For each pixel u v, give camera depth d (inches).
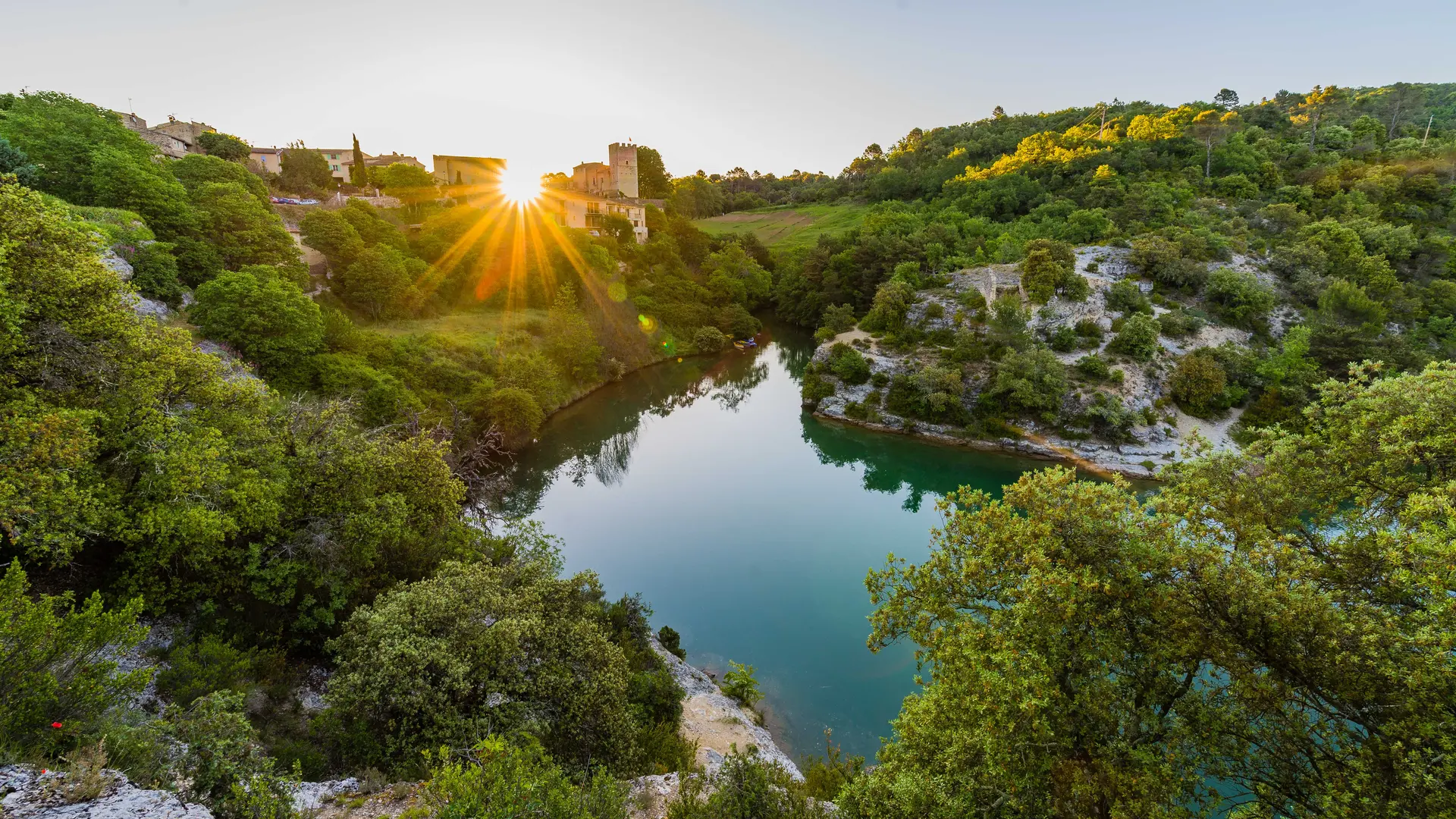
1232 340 2306.8
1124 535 465.7
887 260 3577.8
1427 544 398.0
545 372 2290.8
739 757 508.4
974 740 446.9
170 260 1378.0
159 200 1551.4
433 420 1640.0
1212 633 416.2
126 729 376.5
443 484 939.3
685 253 4530.0
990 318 2433.6
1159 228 3034.0
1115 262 2733.8
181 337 746.8
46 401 589.9
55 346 605.9
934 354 2447.1
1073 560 461.7
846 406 2449.6
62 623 402.9
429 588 646.5
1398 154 3528.5
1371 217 2989.7
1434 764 354.6
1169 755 411.8
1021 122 6397.6
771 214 6235.2
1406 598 462.9
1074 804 417.7
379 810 475.5
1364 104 4717.0
